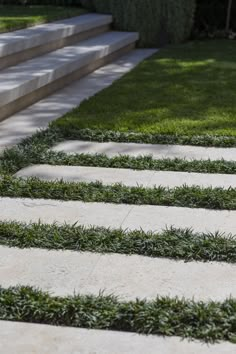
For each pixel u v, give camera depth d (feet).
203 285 9.74
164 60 30.22
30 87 20.36
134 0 34.86
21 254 10.71
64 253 10.75
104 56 28.86
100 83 25.18
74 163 15.20
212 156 15.87
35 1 38.04
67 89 23.97
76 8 36.73
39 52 26.00
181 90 23.52
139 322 8.67
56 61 24.39
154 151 16.25
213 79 25.64
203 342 8.34
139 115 19.60
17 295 9.29
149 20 35.12
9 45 22.54
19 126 18.44
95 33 33.04
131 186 13.71
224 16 39.29
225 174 14.61
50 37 26.55
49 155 15.52
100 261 10.48
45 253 10.75
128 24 35.14
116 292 9.52
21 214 12.34
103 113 19.83
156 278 9.95
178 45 35.37
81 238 11.09
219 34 38.42
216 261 10.50
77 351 8.17
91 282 9.83
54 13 32.73
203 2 39.09
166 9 35.22
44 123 18.79
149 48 35.40
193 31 38.50
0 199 13.08
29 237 11.10
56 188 13.35
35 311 8.91
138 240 11.01
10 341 8.38
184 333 8.48
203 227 11.79
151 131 17.72
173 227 11.73
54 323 8.80
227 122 18.81
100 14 35.53
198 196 12.94
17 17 30.07
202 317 8.71
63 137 17.28
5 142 16.79
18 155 15.37
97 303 9.07
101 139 17.11
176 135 17.38
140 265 10.37
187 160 15.38
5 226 11.53
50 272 10.13
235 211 12.59
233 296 9.39
